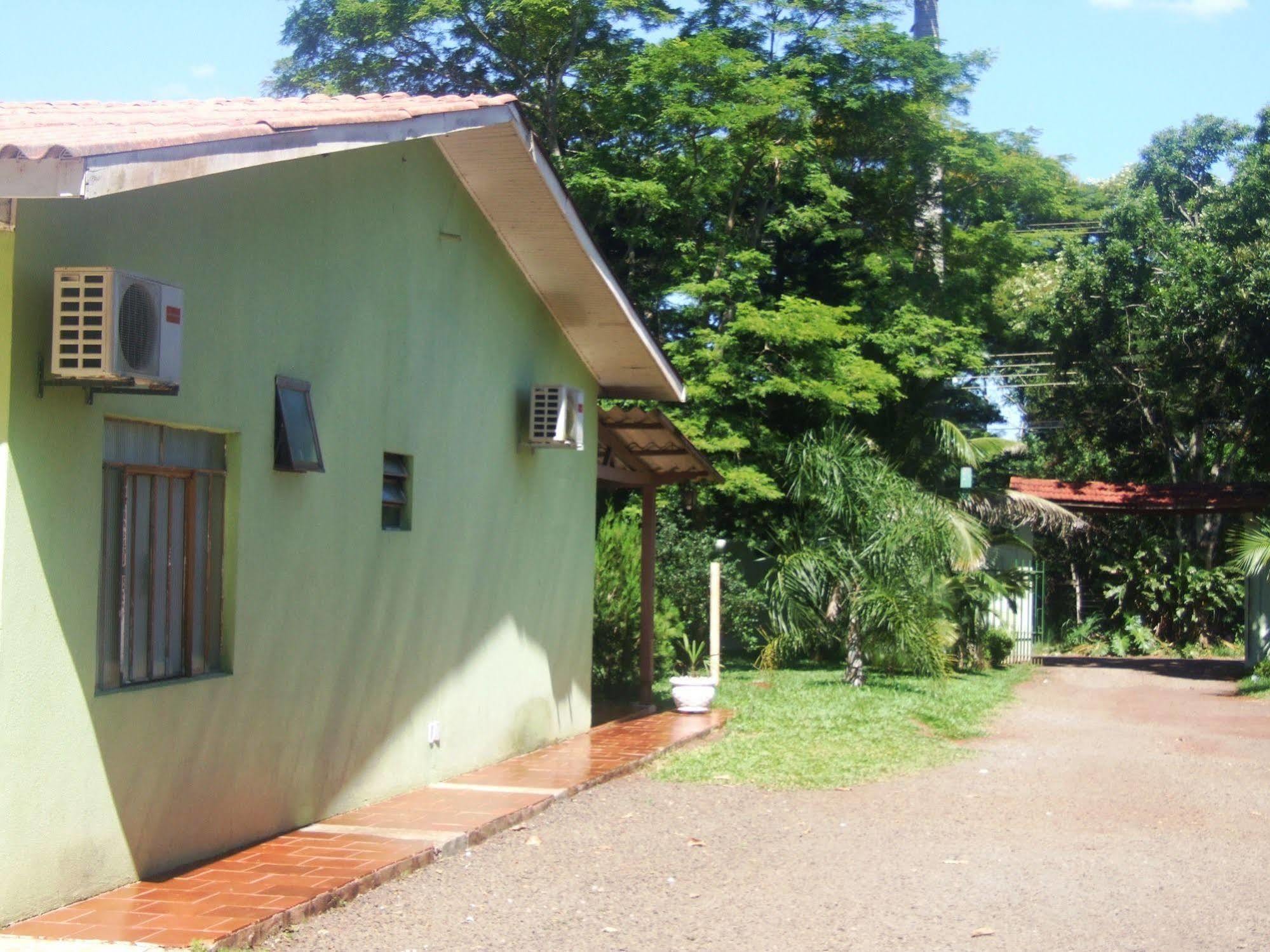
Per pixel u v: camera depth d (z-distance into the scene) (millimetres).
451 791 9742
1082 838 8820
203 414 7109
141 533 6844
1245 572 24859
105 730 6367
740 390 22500
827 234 24141
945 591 21141
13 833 5781
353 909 6562
